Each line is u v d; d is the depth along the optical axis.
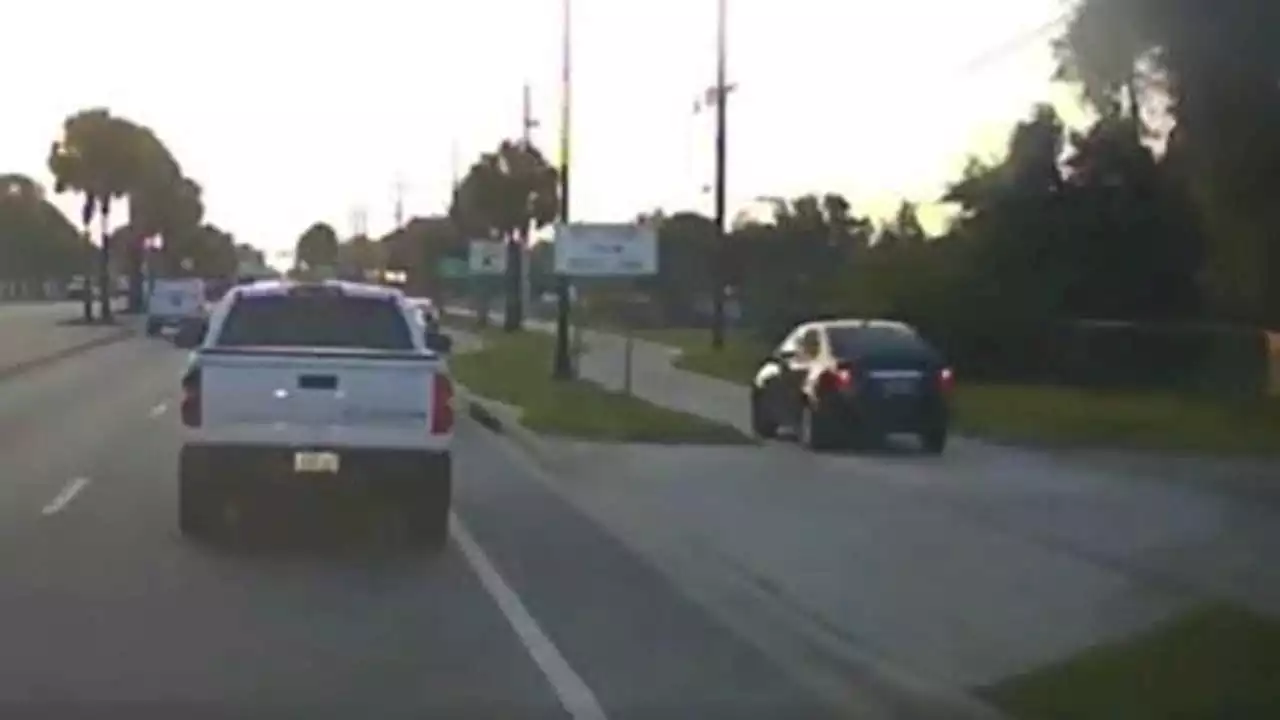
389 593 15.26
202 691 11.40
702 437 29.97
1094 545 17.98
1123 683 11.05
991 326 44.81
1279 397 37.03
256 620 13.87
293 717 10.80
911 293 45.78
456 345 65.25
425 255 113.69
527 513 20.95
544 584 15.95
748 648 13.20
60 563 16.38
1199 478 24.55
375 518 19.62
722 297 58.56
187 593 14.97
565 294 44.59
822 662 12.69
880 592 15.27
